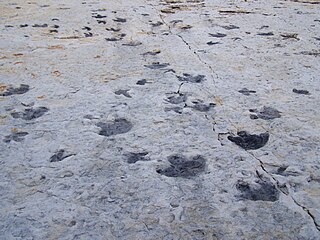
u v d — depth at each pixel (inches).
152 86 149.3
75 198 85.8
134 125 119.0
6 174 93.7
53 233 75.7
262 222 79.0
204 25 248.5
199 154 103.3
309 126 118.4
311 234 75.6
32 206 83.0
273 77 159.8
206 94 142.1
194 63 176.1
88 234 75.5
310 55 189.8
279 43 210.1
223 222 79.0
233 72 165.0
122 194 87.4
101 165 98.3
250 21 260.7
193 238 74.7
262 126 118.5
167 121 121.5
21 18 259.6
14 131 114.0
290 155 102.8
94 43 207.2
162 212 81.7
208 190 89.0
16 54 185.2
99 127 117.5
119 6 311.3
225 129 116.7
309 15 282.8
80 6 308.0
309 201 85.0
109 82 152.9
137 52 192.5
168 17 271.9
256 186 90.3
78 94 141.0
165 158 101.6
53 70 165.2
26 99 135.9
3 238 74.2
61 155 102.4
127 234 75.6
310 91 145.6
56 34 223.0
